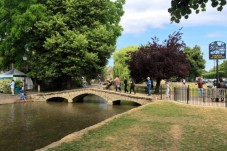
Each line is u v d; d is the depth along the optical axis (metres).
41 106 37.56
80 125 24.17
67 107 37.09
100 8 51.06
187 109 21.52
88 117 28.66
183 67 40.75
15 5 49.19
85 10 49.00
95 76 50.47
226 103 23.64
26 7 48.38
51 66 47.88
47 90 53.31
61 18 47.50
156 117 17.98
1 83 47.62
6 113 30.59
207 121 16.47
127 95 37.78
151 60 40.16
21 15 46.97
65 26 47.84
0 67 52.44
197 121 16.48
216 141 11.79
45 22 47.12
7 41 49.34
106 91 40.16
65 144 10.99
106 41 49.44
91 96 57.19
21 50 50.78
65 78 51.56
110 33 49.75
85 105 39.47
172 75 40.62
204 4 7.93
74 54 47.19
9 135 20.17
